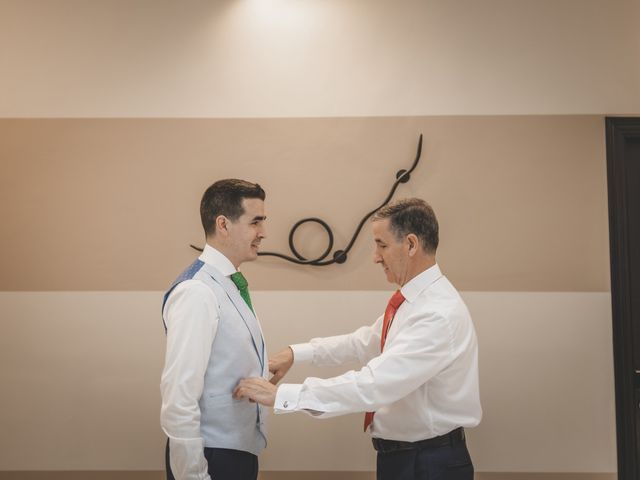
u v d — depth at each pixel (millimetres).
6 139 2756
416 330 1963
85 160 2748
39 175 2750
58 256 2734
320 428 2684
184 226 2732
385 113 2730
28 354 2717
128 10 2775
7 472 2691
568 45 2729
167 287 2719
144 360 2707
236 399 1969
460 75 2736
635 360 2705
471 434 2666
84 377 2707
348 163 2727
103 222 2736
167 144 2746
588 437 2645
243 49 2760
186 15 2771
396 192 2715
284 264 2717
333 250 2717
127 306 2719
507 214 2701
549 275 2686
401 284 2139
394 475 2049
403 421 2025
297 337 2695
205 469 1819
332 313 2697
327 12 2764
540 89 2725
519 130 2717
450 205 2707
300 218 2725
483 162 2715
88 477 2689
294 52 2756
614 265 2688
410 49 2744
